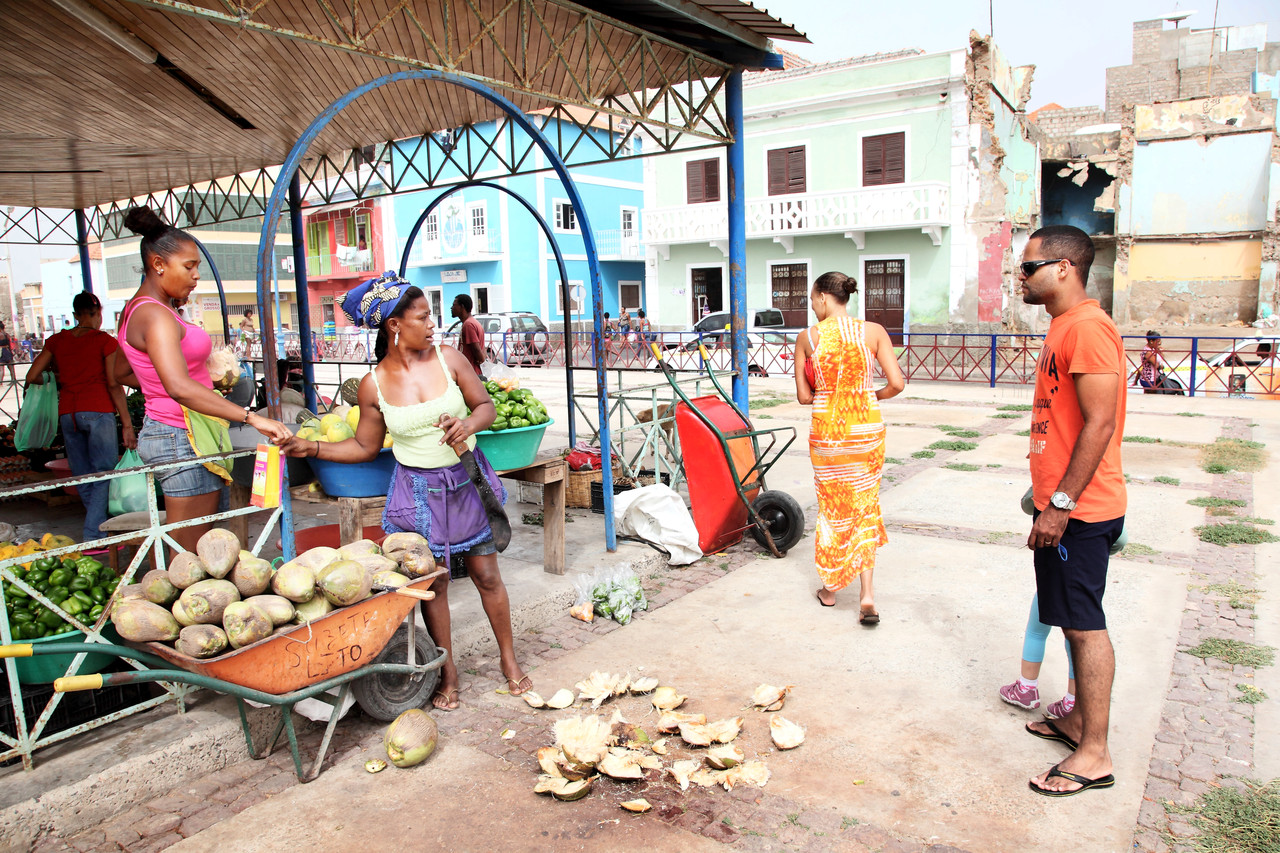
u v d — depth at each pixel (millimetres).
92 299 5379
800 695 3576
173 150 8648
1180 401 12328
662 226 23500
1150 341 13758
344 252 32844
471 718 3457
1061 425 2836
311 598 2859
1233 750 3029
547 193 28562
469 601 4410
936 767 2988
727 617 4484
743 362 6617
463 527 3449
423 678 3471
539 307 29000
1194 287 27688
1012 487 7215
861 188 20719
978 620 4324
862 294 21656
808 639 4156
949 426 10625
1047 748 3098
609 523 5242
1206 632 4098
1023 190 24844
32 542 3521
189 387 3143
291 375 9609
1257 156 26438
